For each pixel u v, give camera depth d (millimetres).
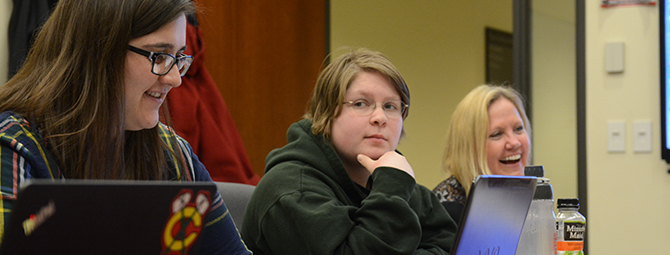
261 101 8055
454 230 3404
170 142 2502
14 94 2002
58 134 1942
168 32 2047
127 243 1396
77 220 1298
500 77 11469
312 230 2721
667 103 5891
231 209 3408
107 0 1990
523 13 7336
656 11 6035
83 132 1965
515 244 2598
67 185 1256
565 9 7195
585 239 6176
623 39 6141
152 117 2135
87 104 1980
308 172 3004
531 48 7410
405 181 2865
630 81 6105
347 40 9883
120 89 1997
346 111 3086
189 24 5254
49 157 1932
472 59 11273
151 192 1385
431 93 10930
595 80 6227
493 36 11523
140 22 1990
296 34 8633
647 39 6066
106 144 2008
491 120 4613
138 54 2012
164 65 2062
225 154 5254
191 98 5094
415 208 3309
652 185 6000
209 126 5211
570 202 2945
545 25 7336
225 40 7578
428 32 10961
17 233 1231
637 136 6059
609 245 6105
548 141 7309
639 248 6016
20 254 1256
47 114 1967
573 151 7148
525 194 2463
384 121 3057
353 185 3098
